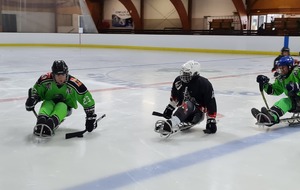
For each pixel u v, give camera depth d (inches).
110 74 314.2
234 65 405.7
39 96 123.8
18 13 724.0
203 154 110.7
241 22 925.8
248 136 130.3
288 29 746.2
